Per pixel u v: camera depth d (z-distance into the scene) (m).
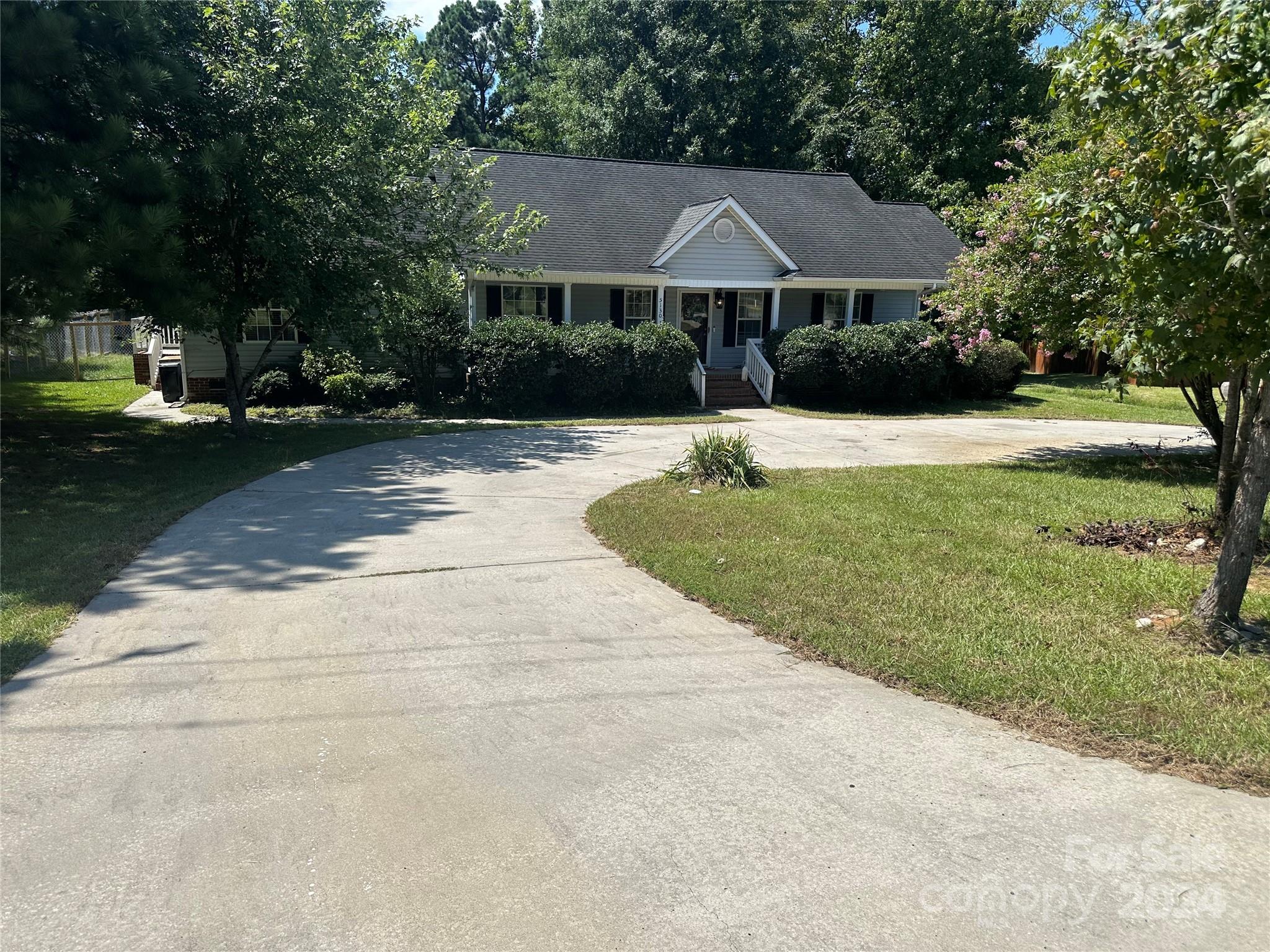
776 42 32.75
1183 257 4.29
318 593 5.60
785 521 7.51
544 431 14.64
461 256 14.72
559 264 18.69
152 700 3.98
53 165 8.70
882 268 21.69
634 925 2.47
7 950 2.36
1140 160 4.44
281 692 4.08
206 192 10.45
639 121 31.05
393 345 16.19
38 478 9.48
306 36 11.38
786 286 20.94
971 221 12.88
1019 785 3.23
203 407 16.81
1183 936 2.43
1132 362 5.23
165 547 6.70
